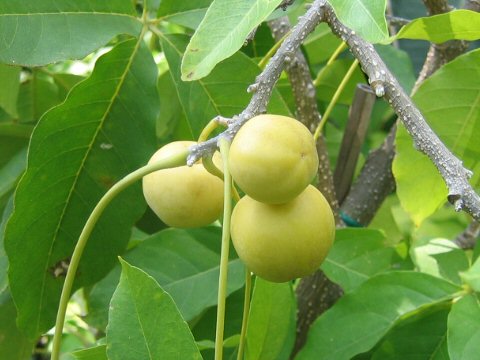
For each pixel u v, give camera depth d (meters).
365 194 0.89
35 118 0.95
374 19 0.49
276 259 0.55
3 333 0.84
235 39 0.51
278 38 0.81
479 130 0.72
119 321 0.52
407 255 0.77
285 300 0.66
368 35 0.49
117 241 0.74
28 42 0.68
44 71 0.91
